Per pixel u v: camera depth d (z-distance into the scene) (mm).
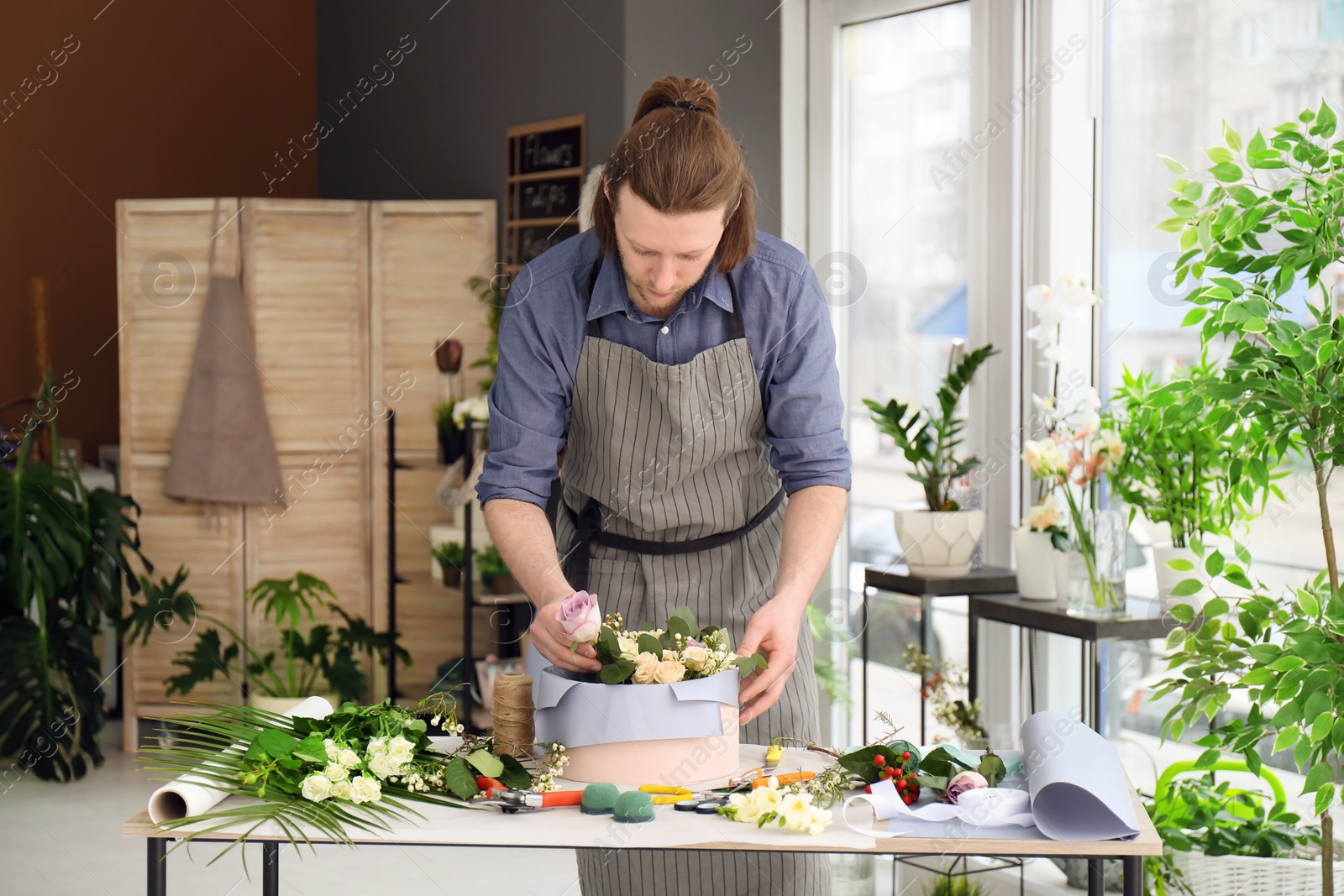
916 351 3762
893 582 3141
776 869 2049
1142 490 2723
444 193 5207
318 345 4855
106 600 4531
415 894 3350
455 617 4883
